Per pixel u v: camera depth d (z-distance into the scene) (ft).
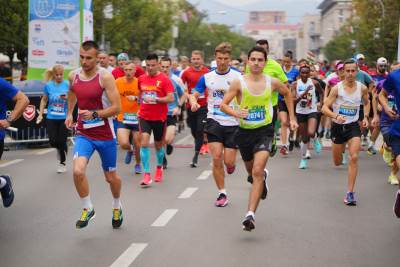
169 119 45.91
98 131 26.32
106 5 117.08
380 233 27.20
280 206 32.76
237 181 40.40
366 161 51.49
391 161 40.01
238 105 27.55
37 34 67.72
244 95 27.12
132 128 42.14
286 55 57.36
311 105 47.19
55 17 67.36
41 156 52.85
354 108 34.06
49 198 34.73
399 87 27.66
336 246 24.95
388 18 149.69
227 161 32.55
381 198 35.42
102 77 25.98
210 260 22.85
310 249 24.47
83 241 25.53
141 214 30.60
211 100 32.94
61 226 28.19
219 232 27.02
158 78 38.40
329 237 26.37
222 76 32.99
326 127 69.15
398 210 27.86
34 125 58.23
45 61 67.97
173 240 25.64
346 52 224.33
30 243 25.26
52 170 45.11
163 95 38.50
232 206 32.58
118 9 134.72
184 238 25.98
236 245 24.93
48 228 27.81
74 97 27.45
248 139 27.53
